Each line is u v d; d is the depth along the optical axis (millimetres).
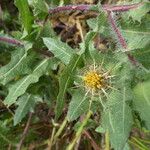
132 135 254
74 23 299
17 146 263
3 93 277
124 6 220
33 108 260
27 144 276
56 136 271
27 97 257
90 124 258
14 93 232
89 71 190
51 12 235
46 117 283
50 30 234
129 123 174
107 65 189
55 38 219
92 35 189
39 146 277
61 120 279
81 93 190
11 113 283
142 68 194
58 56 207
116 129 174
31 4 237
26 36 226
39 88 254
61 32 302
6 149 264
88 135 271
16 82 242
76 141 270
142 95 176
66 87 187
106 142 251
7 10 310
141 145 251
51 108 278
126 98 178
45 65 237
